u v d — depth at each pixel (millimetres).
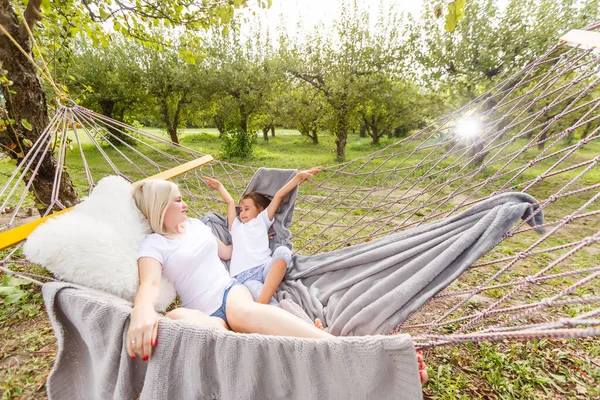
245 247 2090
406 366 939
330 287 1922
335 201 6199
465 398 1719
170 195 1687
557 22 7551
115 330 1101
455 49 8883
